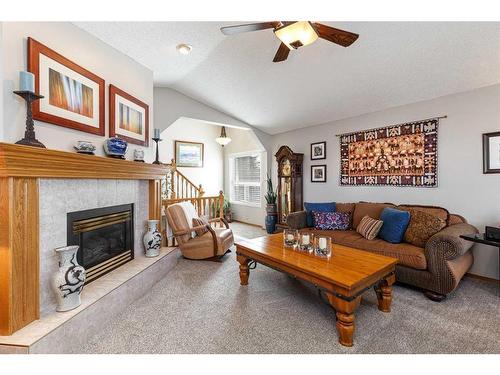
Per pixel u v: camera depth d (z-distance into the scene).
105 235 2.39
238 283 2.66
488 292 2.40
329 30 1.72
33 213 1.54
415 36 2.28
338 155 4.20
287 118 4.55
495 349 1.58
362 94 3.33
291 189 4.67
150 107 3.20
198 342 1.66
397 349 1.58
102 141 2.35
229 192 7.07
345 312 1.63
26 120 1.55
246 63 3.14
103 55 2.41
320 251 2.21
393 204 3.31
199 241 3.38
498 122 2.61
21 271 1.46
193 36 2.53
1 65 1.49
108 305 1.90
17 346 1.33
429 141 3.10
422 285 2.31
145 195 3.03
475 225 2.76
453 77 2.68
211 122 4.62
